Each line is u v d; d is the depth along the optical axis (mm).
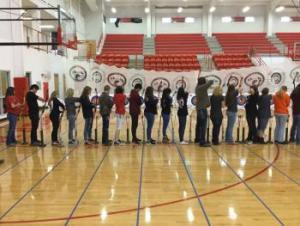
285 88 7355
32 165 5746
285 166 5598
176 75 11336
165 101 7434
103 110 7316
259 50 22000
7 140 7387
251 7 24266
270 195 4250
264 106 7266
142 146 7242
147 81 11438
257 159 6059
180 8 23984
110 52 22406
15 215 3682
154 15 24297
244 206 3887
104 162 5914
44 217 3621
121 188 4543
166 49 22656
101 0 22594
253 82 10578
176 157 6250
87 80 12461
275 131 7516
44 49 14352
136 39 23734
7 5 11016
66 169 5484
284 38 23594
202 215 3639
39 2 13633
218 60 18594
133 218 3576
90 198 4176
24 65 11836
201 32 24453
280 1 21750
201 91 7102
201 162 5883
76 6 20188
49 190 4484
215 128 7266
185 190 4449
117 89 7508
